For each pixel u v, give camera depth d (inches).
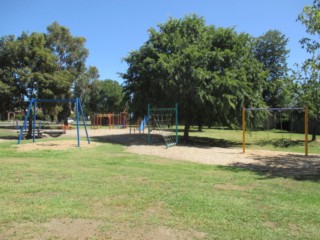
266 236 195.0
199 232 200.1
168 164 484.1
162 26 899.4
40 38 1011.9
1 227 204.8
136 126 1685.5
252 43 922.1
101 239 188.9
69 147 700.0
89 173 388.2
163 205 254.4
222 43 886.4
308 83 909.8
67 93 1102.4
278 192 307.6
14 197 272.7
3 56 969.5
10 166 433.1
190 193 293.6
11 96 944.9
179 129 1690.5
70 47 1831.9
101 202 261.0
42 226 207.5
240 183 347.6
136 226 208.8
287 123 1568.7
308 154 646.5
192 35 879.1
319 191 315.3
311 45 541.0
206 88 788.6
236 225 212.5
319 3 510.0
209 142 949.2
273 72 1911.9
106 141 881.5
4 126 1839.3
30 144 754.8
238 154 627.5
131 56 888.9
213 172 419.2
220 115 871.7
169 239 189.6
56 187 309.4
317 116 996.6
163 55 794.8
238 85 785.6
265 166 482.6
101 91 2404.0
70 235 193.9
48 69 1011.9
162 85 786.2
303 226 213.2
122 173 391.9
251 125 917.2
